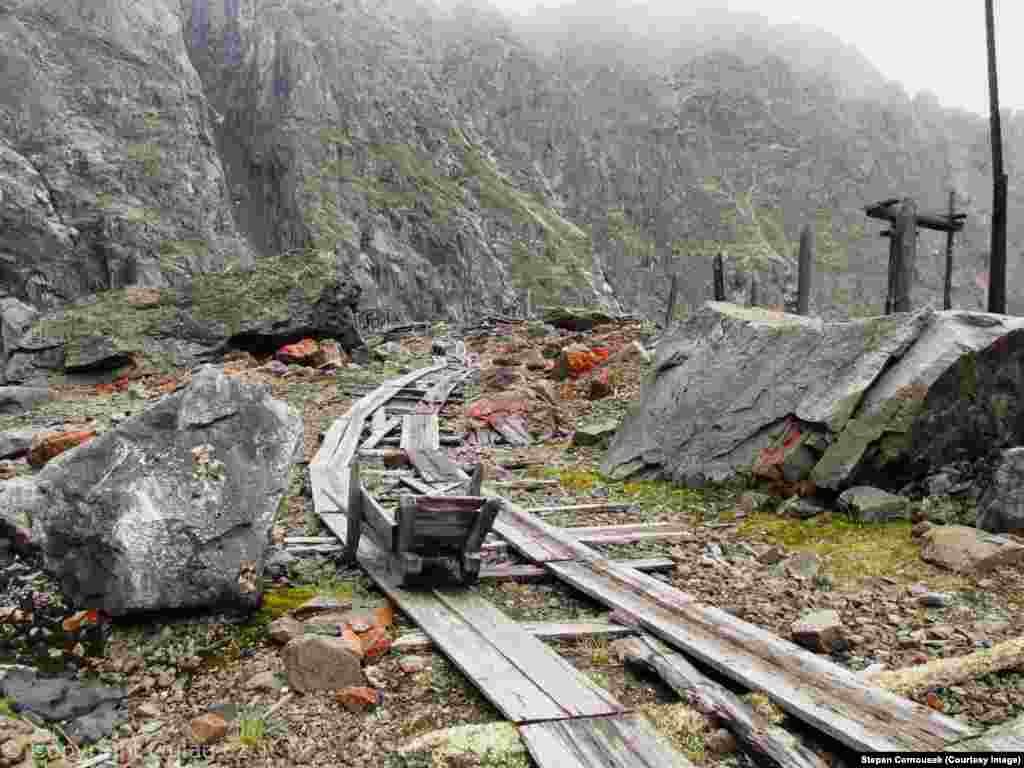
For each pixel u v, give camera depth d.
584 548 6.10
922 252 171.50
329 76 138.00
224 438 5.22
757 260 172.00
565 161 193.62
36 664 4.34
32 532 5.36
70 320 16.61
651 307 166.88
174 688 4.11
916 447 6.71
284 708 3.84
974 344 6.73
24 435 9.49
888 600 5.08
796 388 7.62
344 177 124.19
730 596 5.35
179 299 17.98
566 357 15.48
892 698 3.58
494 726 3.45
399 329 29.86
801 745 3.36
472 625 4.63
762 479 7.48
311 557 6.06
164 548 4.69
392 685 4.05
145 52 104.94
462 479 8.71
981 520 5.99
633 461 9.07
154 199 92.19
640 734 3.42
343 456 9.51
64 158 86.00
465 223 131.88
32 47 92.19
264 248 115.44
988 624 4.58
